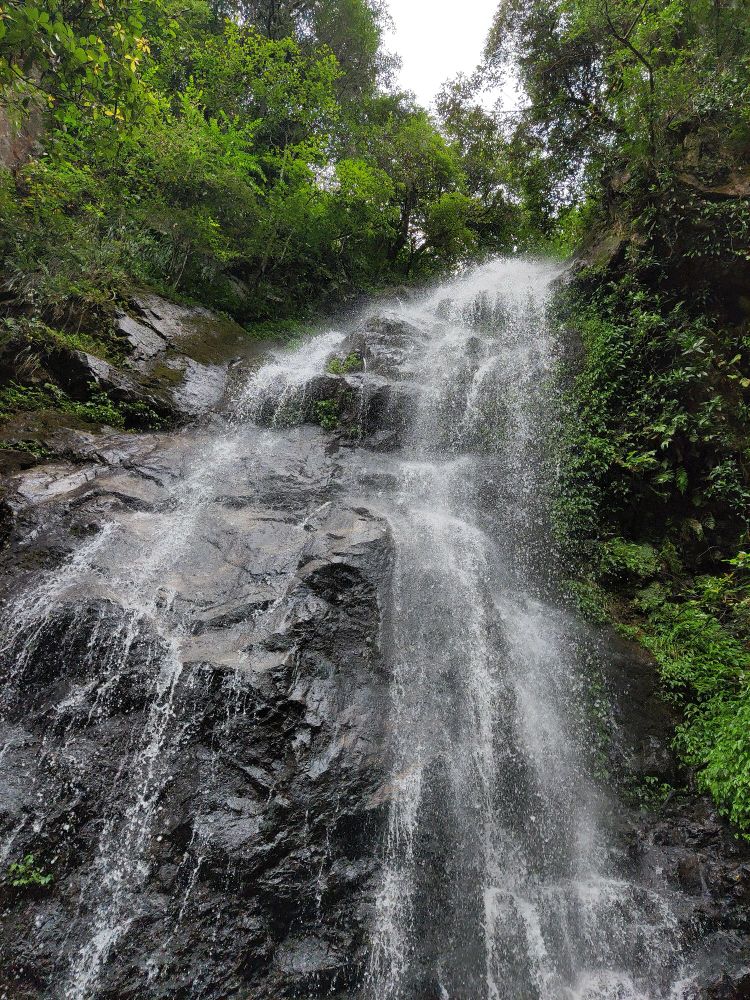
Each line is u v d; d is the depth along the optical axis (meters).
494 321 11.22
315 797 4.13
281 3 19.03
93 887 3.70
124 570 5.29
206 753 4.26
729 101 8.62
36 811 3.88
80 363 8.38
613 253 9.55
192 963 3.52
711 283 8.59
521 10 12.66
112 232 10.73
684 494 7.77
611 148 10.27
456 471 7.94
